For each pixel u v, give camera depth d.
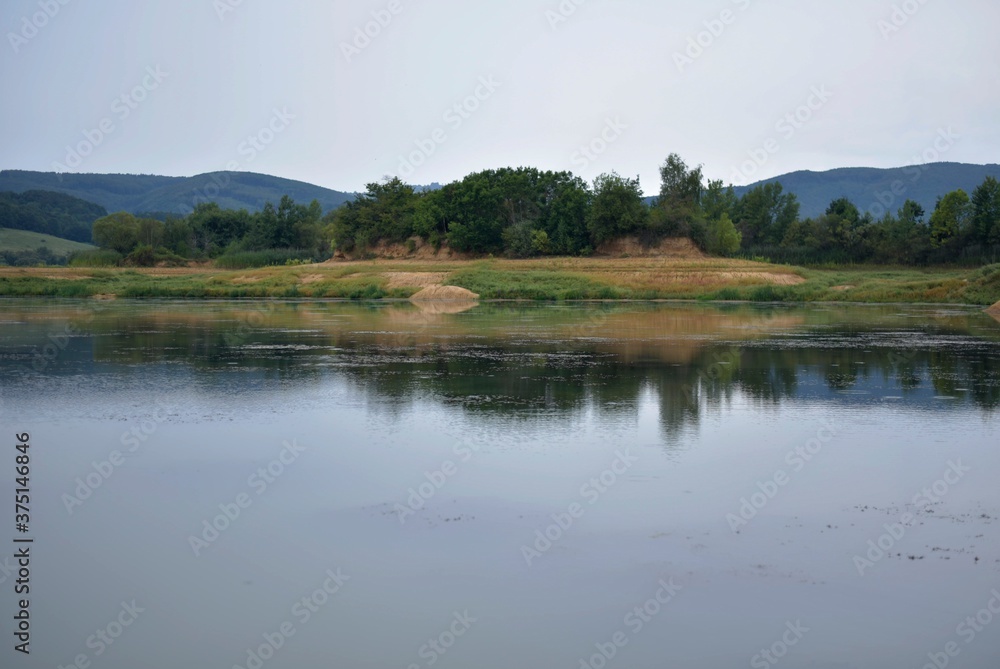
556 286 71.19
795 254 98.94
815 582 10.12
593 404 20.23
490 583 10.17
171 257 117.75
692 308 56.47
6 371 25.80
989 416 18.89
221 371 25.69
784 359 28.17
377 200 111.00
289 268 87.75
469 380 23.80
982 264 88.62
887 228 98.25
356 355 29.64
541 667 8.33
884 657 8.49
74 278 81.31
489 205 98.25
